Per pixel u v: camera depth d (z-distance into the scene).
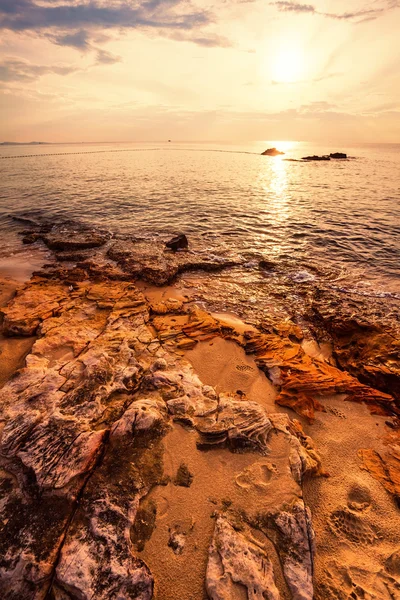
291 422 6.79
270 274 15.54
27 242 19.72
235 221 24.20
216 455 5.89
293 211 26.91
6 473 5.38
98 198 31.64
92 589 4.03
